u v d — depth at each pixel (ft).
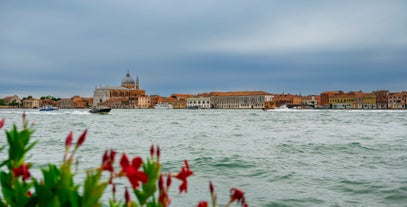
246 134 157.38
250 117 407.23
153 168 9.87
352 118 354.33
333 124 243.81
